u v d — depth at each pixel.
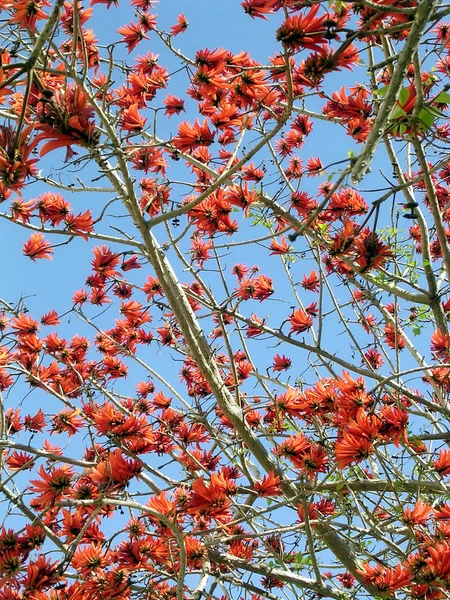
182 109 4.97
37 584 3.88
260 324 4.63
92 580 4.05
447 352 4.37
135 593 4.46
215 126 4.10
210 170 4.23
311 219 1.77
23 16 2.75
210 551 4.61
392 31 2.04
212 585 4.52
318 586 4.27
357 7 2.98
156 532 4.33
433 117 2.25
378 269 4.26
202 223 4.67
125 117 4.33
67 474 4.31
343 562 4.46
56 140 2.02
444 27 4.73
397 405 3.89
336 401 4.02
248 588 4.53
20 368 5.30
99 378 6.53
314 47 2.51
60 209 3.80
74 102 2.02
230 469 5.39
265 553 5.32
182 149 4.15
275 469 4.52
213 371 4.57
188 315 4.64
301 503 4.28
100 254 5.08
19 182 2.04
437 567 3.79
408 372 3.40
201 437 5.14
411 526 4.01
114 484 3.90
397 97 1.80
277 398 4.68
